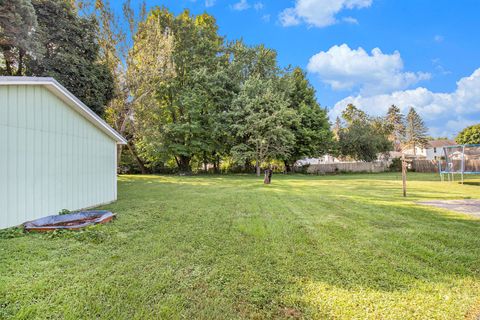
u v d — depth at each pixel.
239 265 2.85
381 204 6.64
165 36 16.56
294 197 7.94
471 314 1.97
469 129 42.69
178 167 22.30
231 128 18.83
